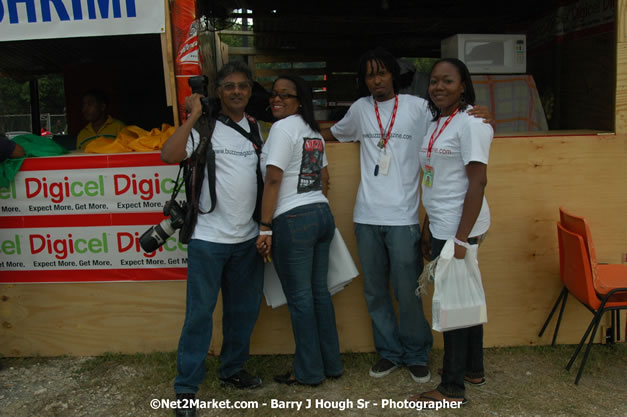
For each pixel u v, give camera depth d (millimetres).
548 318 3502
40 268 3490
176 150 2688
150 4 3176
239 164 2826
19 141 3482
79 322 3551
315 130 2957
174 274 3447
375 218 3055
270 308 3506
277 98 2906
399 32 6660
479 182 2549
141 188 3354
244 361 3145
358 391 3076
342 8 5914
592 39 3920
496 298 3527
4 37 3244
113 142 3516
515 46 4324
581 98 4113
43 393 3146
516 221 3451
